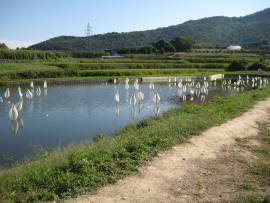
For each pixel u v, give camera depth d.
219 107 14.62
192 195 4.64
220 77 60.84
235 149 7.42
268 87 29.19
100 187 5.11
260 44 130.62
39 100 23.20
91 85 38.44
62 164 6.00
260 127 10.30
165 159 6.65
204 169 5.91
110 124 14.73
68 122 15.23
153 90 31.84
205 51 105.88
